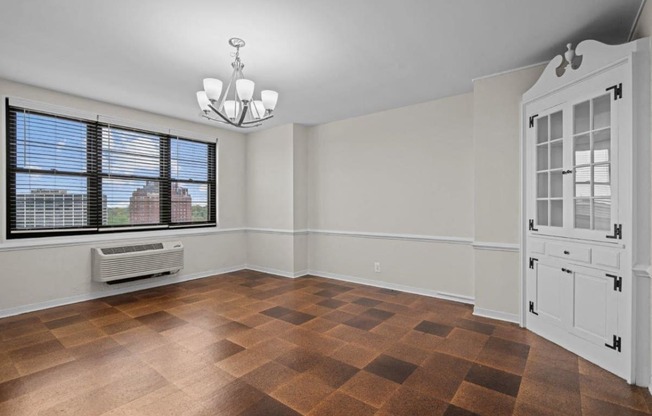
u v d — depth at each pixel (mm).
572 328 2484
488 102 3201
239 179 5574
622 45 2086
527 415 1765
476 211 3277
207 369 2246
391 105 4156
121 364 2307
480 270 3277
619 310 2143
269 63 2914
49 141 3586
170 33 2393
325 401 1890
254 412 1790
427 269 4035
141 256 4129
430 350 2541
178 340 2717
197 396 1933
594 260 2311
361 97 3846
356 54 2750
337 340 2727
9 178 3316
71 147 3742
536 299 2842
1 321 3123
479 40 2531
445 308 3541
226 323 3109
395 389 2012
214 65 2932
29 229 3455
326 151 5000
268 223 5355
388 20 2246
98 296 3912
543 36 2479
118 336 2791
